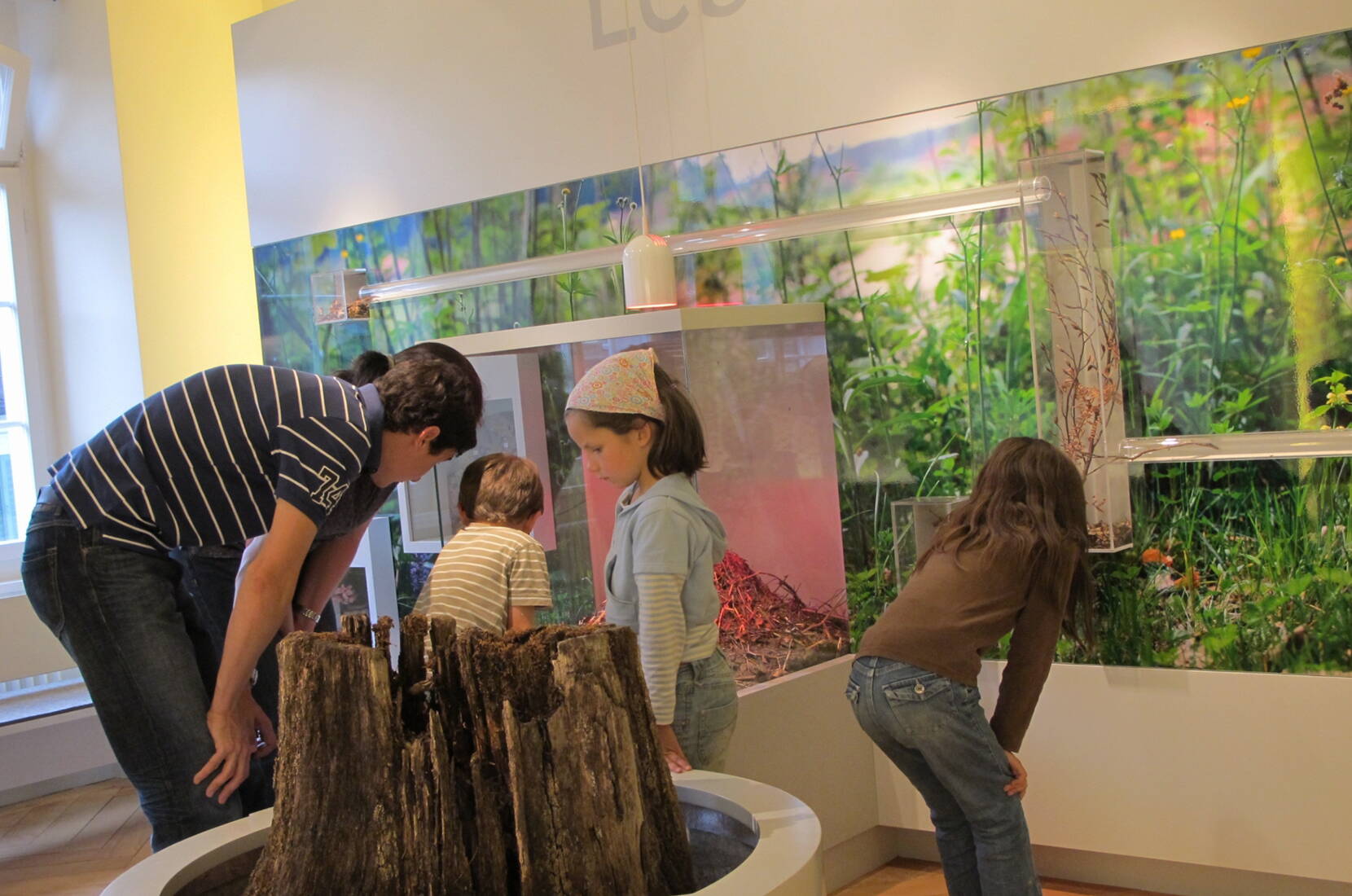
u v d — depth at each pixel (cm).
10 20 447
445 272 376
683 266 330
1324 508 249
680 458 226
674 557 212
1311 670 253
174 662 196
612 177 338
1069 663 279
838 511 310
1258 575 257
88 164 437
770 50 309
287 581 179
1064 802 281
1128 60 263
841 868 296
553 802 120
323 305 381
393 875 120
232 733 185
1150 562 268
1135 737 271
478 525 242
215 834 142
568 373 282
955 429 294
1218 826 262
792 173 308
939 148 287
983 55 279
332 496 181
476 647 125
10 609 410
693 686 218
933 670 215
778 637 285
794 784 275
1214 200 256
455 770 126
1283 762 255
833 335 309
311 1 394
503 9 354
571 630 129
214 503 194
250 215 417
